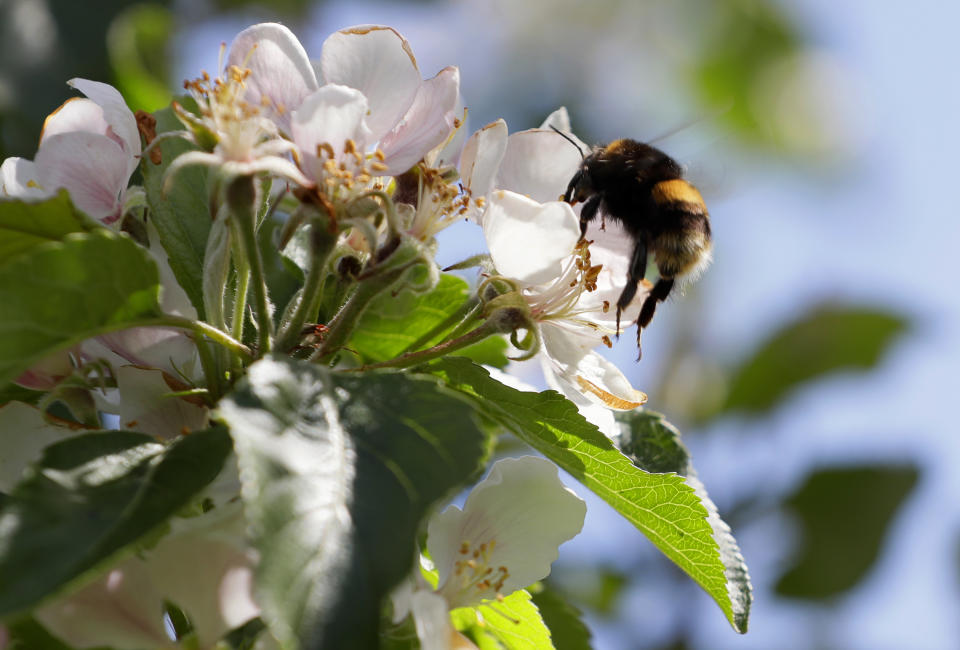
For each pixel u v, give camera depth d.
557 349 0.51
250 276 0.48
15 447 0.48
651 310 0.55
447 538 0.49
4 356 0.45
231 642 0.47
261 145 0.47
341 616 0.43
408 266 0.47
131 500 0.45
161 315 0.47
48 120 0.49
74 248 0.45
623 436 0.54
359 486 0.44
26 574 0.44
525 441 0.50
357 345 0.52
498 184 0.51
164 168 0.50
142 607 0.45
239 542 0.45
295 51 0.48
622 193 0.58
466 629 0.51
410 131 0.48
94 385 0.48
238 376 0.48
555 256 0.49
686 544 0.50
